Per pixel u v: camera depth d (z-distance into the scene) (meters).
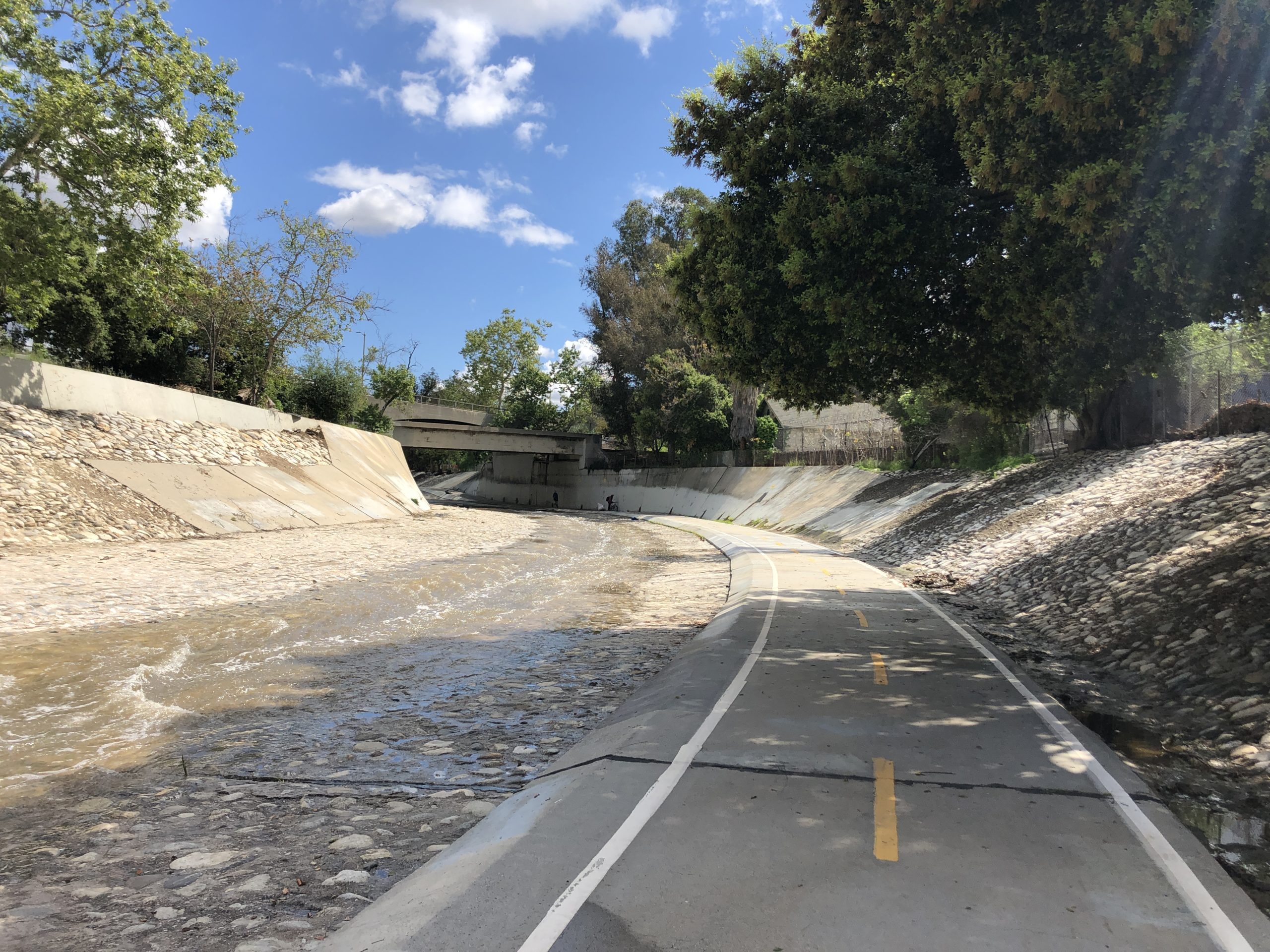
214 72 22.34
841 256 12.08
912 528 27.91
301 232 37.44
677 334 64.31
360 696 9.10
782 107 13.09
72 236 21.62
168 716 8.23
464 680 9.90
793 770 5.71
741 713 7.21
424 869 4.48
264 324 38.03
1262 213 7.92
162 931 3.93
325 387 46.25
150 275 24.52
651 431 65.94
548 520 52.03
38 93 19.16
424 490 101.69
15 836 5.24
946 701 7.70
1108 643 10.55
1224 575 10.37
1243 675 7.88
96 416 26.09
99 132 20.41
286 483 31.50
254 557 20.69
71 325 31.53
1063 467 24.66
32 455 21.91
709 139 14.39
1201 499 14.49
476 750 7.14
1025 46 9.45
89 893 4.37
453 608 15.98
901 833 4.62
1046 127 9.42
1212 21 7.59
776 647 10.45
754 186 13.52
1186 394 24.80
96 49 20.62
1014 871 4.14
